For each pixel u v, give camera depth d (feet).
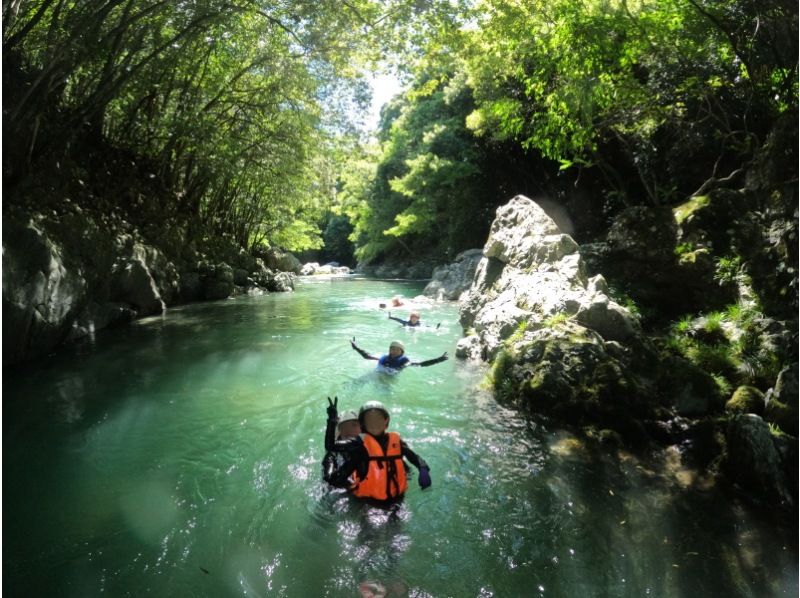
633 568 9.81
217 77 46.26
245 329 34.91
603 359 17.51
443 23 30.63
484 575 9.62
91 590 9.21
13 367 23.79
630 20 27.09
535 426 16.67
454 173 77.66
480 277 33.86
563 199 62.90
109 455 14.87
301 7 30.66
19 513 11.80
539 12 30.30
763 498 12.24
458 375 22.67
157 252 45.68
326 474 13.01
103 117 43.86
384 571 9.75
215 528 11.19
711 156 34.06
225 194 70.69
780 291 18.84
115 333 32.91
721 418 14.74
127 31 32.35
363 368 24.27
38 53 28.55
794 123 21.18
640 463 14.17
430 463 14.16
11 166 29.48
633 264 25.89
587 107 28.86
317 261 167.73
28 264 23.85
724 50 28.27
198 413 18.24
